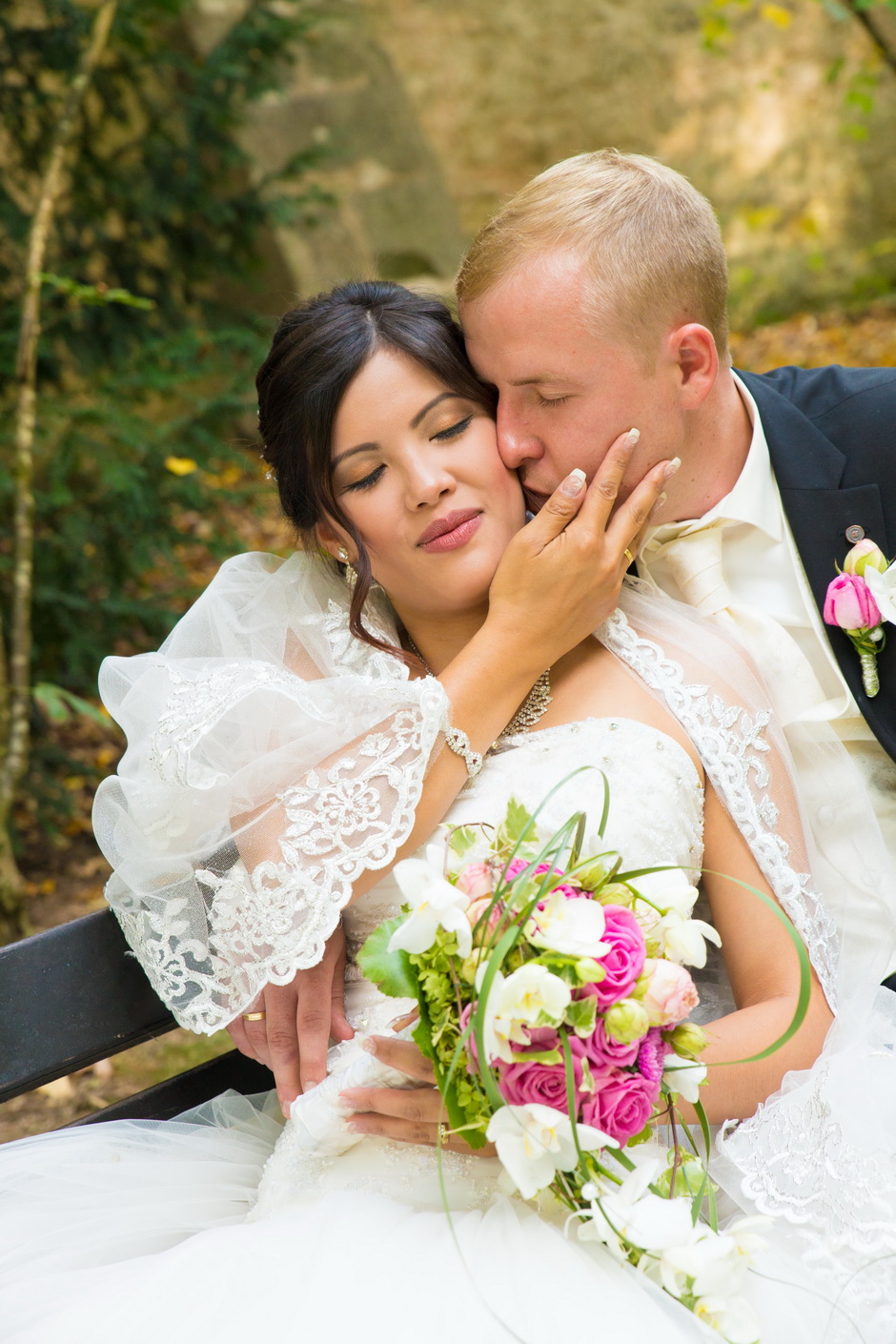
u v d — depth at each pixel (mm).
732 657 1943
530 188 1898
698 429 1997
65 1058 1951
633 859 1771
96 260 4730
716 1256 1431
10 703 3578
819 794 2033
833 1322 1552
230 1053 2186
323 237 6684
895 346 7465
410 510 1875
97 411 3801
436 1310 1454
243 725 1850
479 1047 1351
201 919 1872
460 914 1402
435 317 1922
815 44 8281
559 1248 1535
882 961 1957
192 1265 1580
